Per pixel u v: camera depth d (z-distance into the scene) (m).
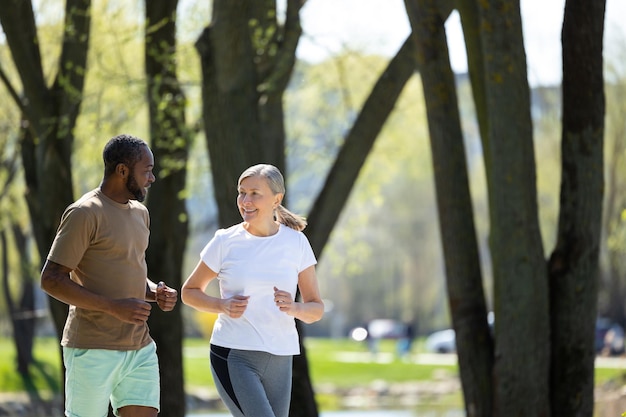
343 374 50.03
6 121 26.45
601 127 12.32
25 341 37.88
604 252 44.31
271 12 15.62
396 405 38.44
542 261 12.13
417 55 12.88
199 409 35.53
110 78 17.25
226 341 7.42
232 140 13.92
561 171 12.47
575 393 12.41
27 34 15.93
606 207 38.62
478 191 50.03
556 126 39.25
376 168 30.64
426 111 13.00
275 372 7.48
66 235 6.94
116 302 6.88
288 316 7.51
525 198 11.94
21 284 39.09
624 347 49.16
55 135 16.12
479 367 12.72
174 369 16.56
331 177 14.84
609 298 45.09
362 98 24.91
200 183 25.59
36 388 36.72
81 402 7.15
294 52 15.41
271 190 7.52
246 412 7.33
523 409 12.15
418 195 70.44
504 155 11.85
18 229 34.28
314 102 27.72
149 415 7.35
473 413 12.72
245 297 7.27
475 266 12.97
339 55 20.22
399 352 65.19
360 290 85.81
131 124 26.41
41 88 16.08
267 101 15.33
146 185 7.27
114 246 7.09
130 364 7.26
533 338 12.12
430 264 74.81
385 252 76.75
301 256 7.60
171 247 16.80
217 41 13.86
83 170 26.17
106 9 19.33
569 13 12.13
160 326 16.55
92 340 7.11
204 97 14.09
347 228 31.80
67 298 6.88
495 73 11.73
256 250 7.46
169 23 16.75
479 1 11.66
